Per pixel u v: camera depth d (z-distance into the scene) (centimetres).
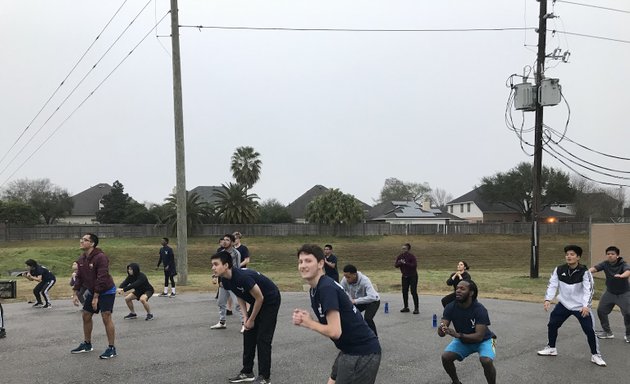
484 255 4759
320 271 398
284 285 1820
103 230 5550
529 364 712
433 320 1019
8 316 1136
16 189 7631
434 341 869
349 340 392
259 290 591
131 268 1080
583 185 7756
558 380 630
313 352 773
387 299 1493
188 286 1780
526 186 6925
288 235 5862
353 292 795
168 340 859
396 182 10675
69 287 1764
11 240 5169
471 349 563
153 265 4169
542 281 1942
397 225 5988
